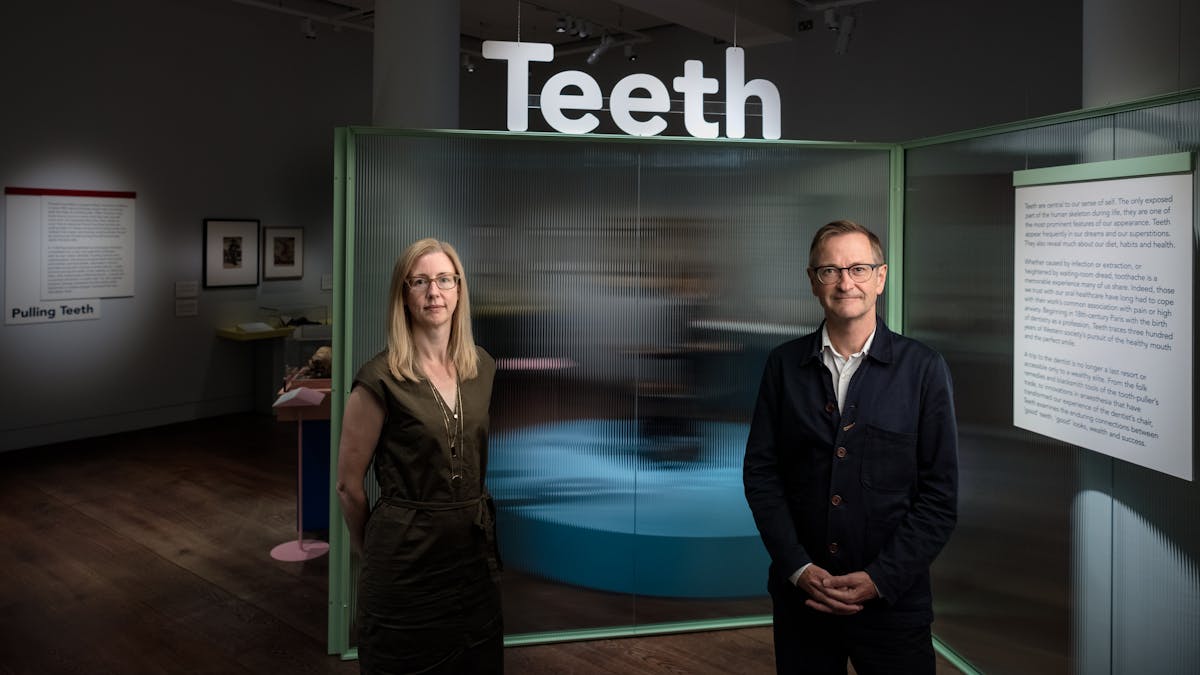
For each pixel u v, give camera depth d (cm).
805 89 844
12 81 691
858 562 211
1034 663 290
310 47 915
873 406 210
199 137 827
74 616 386
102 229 758
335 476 339
